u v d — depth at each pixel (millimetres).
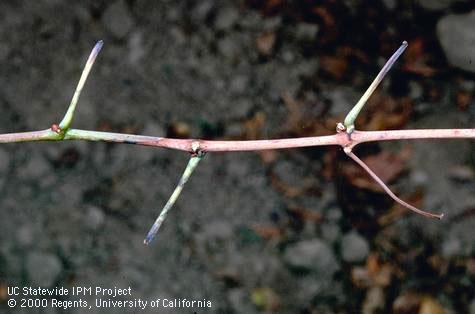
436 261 1382
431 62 1447
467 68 1409
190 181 1427
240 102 1458
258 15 1493
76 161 1438
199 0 1492
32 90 1443
